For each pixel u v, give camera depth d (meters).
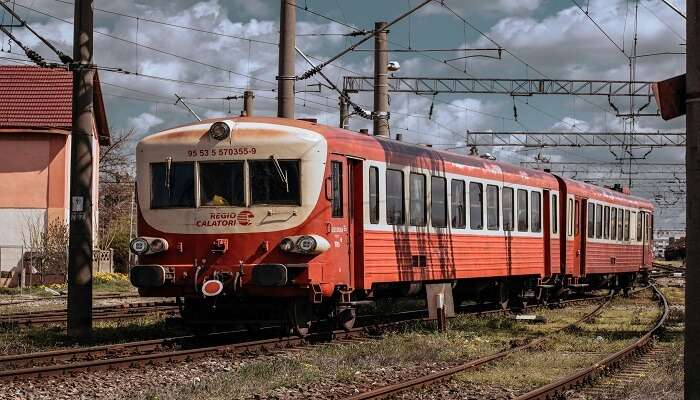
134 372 11.44
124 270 44.50
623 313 23.17
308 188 14.38
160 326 17.25
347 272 15.26
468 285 21.48
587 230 28.09
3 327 16.55
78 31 15.34
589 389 11.09
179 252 14.66
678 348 15.18
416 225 17.61
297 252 14.15
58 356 12.42
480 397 10.30
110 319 18.89
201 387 10.20
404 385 10.27
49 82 38.00
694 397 7.21
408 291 17.80
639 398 10.27
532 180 23.77
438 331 16.77
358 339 15.62
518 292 23.81
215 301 14.45
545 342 15.48
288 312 14.87
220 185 14.62
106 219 61.44
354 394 10.16
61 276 34.25
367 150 15.94
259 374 11.22
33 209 36.44
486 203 20.81
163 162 14.95
